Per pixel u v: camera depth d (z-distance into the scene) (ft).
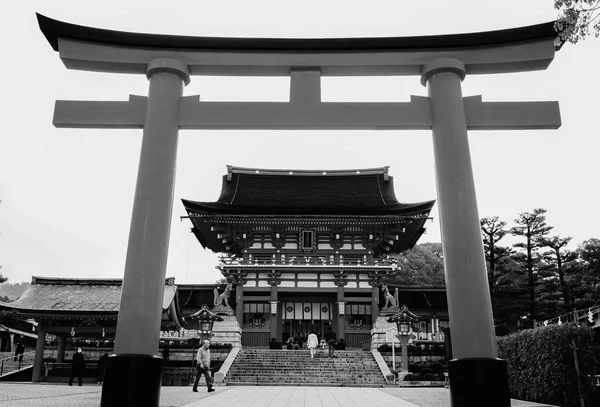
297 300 166.50
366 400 57.77
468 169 35.81
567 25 36.58
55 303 113.39
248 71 39.68
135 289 33.40
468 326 32.65
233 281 159.53
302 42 38.60
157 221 34.86
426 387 99.40
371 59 38.83
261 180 193.88
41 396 55.88
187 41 38.42
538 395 58.49
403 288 175.73
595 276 152.46
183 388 86.69
